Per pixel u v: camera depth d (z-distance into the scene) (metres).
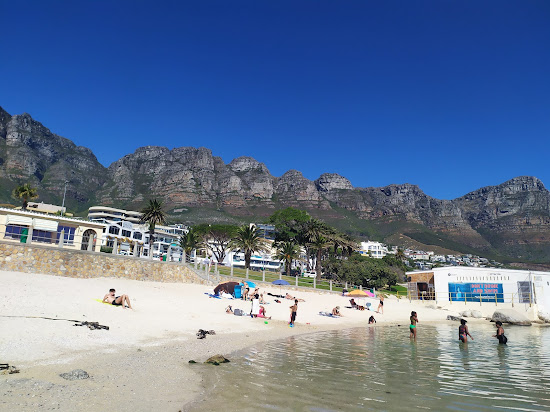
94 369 9.98
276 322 26.72
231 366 11.91
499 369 14.05
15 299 17.41
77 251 30.31
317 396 8.93
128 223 84.81
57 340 12.56
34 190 76.88
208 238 97.38
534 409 8.69
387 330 28.58
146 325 18.03
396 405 8.55
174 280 39.09
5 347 10.84
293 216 90.56
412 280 57.50
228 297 33.50
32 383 8.14
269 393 8.98
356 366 13.26
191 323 20.73
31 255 27.88
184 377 10.09
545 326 41.28
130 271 34.41
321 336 22.17
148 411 7.24
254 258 131.12
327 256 104.62
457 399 9.34
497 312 43.91
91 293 23.94
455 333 28.61
